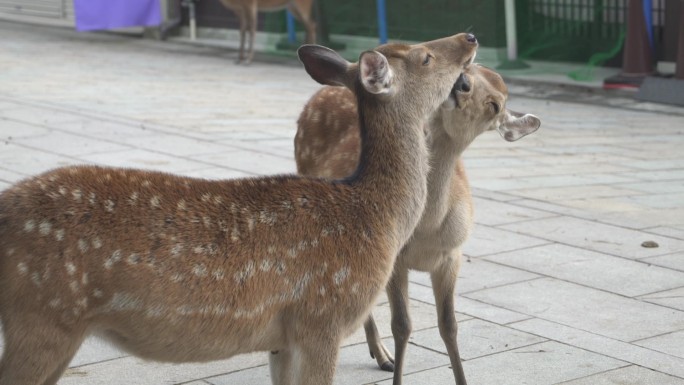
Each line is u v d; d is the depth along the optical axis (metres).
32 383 3.88
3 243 3.87
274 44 20.75
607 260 7.52
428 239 5.15
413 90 4.50
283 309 4.22
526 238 8.05
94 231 3.89
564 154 11.48
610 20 17.11
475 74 5.08
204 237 4.05
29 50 19.84
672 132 13.02
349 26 19.42
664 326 6.22
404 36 18.67
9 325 3.88
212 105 13.90
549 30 17.89
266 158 10.46
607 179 10.22
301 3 18.66
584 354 5.78
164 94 14.79
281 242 4.18
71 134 11.36
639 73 15.77
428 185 5.05
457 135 5.05
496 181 9.98
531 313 6.43
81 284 3.85
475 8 17.69
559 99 15.30
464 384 5.30
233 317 4.10
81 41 21.73
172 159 10.26
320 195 4.33
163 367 5.57
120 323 3.98
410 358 5.78
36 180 3.99
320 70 4.63
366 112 4.49
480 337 6.03
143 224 3.97
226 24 21.77
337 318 4.29
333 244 4.27
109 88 15.16
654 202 9.28
